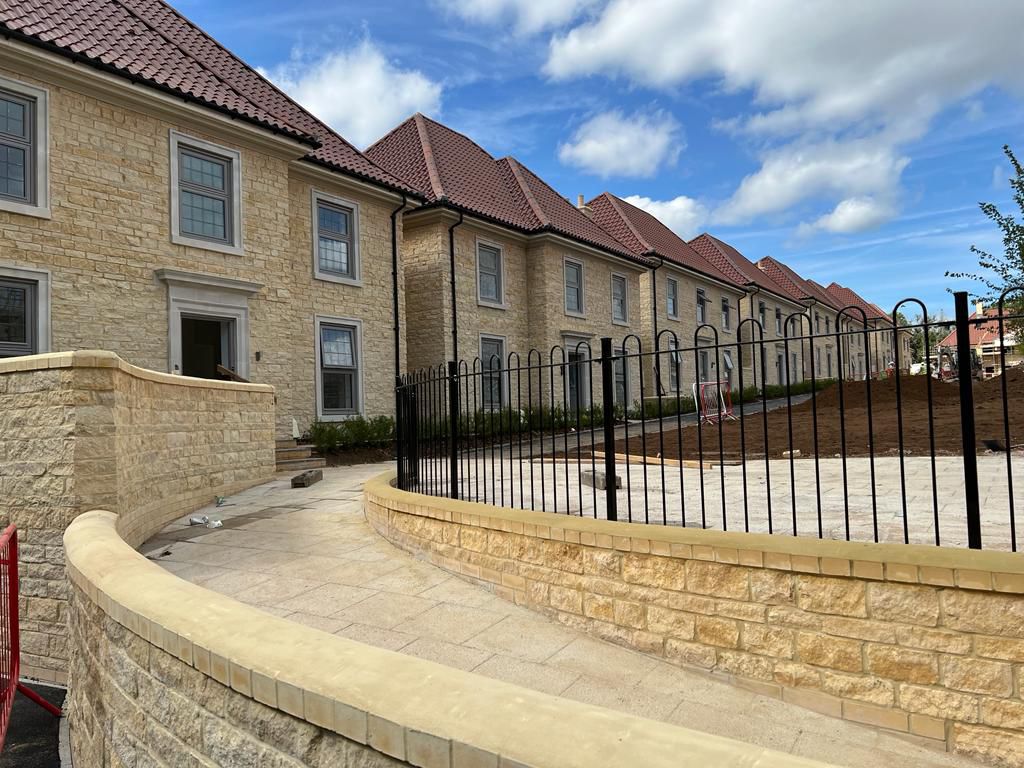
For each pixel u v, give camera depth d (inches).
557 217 824.9
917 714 124.9
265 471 426.3
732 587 146.7
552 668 152.5
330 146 605.3
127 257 423.8
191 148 465.7
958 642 121.3
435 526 223.9
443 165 752.3
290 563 232.2
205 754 96.7
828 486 281.3
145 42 490.9
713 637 149.1
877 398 741.3
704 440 489.1
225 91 502.9
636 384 913.5
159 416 306.8
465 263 689.6
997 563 119.3
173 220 448.5
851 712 131.6
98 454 244.1
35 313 387.9
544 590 182.2
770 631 141.7
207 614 106.0
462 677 75.2
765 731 128.1
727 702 138.9
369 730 70.9
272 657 86.4
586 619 171.8
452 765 63.2
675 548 154.9
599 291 852.6
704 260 1248.2
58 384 242.2
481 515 203.5
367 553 240.7
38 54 376.2
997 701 117.6
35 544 244.5
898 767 116.6
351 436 545.3
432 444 279.6
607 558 167.5
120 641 124.0
